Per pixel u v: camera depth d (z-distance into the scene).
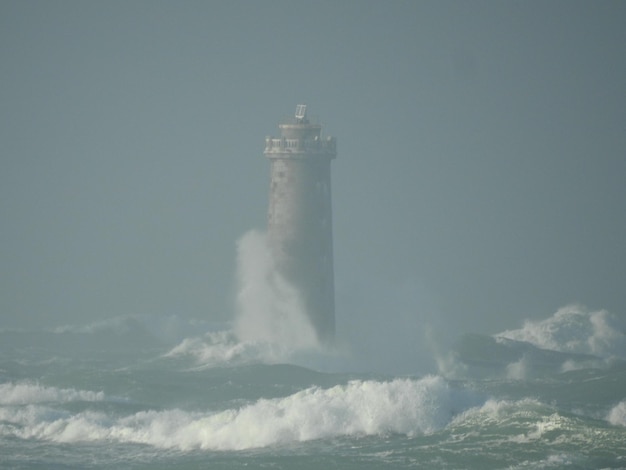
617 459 177.50
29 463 192.12
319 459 185.50
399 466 180.38
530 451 182.75
